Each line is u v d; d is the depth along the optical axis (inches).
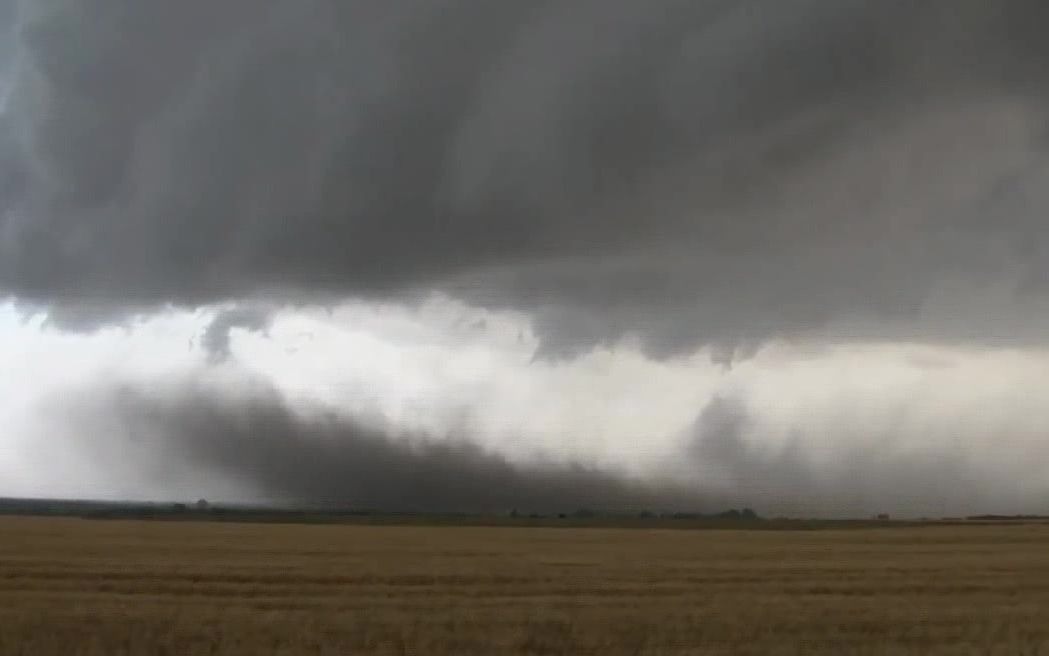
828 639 971.9
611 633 979.9
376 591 1317.7
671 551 2252.7
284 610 1130.7
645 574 1567.4
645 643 935.7
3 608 1113.4
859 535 3265.3
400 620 1051.3
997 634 1008.9
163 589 1315.2
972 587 1418.6
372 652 891.4
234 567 1610.5
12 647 871.7
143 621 1023.0
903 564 1820.9
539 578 1485.0
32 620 1014.4
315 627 1002.1
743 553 2181.3
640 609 1146.0
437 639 943.7
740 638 965.2
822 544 2618.1
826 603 1222.3
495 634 970.1
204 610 1119.0
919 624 1060.5
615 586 1385.3
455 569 1621.6
